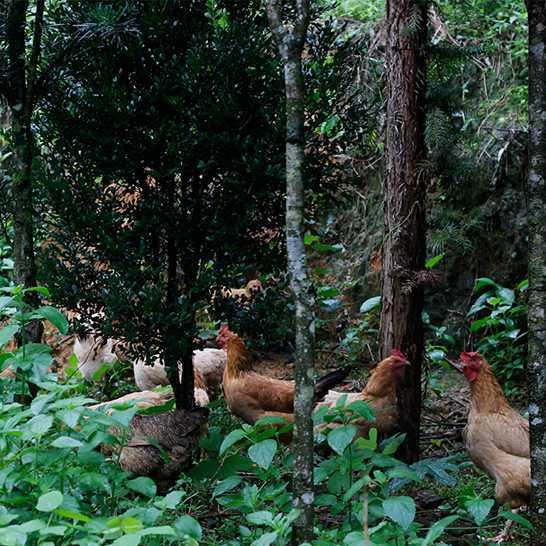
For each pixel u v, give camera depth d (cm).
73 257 560
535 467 419
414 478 382
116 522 311
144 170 556
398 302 617
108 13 500
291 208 393
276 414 661
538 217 418
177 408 600
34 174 558
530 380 421
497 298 800
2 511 339
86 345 840
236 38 527
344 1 1031
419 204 612
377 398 604
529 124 423
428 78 652
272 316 564
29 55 584
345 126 569
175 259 572
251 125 544
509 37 946
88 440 387
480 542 464
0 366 414
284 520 359
